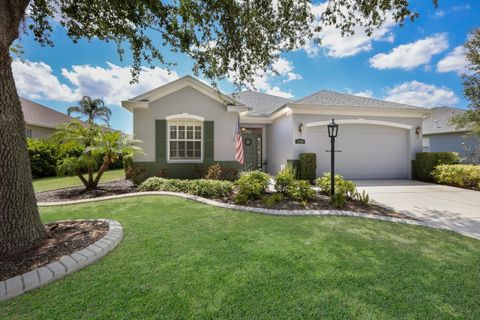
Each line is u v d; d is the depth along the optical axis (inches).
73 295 97.7
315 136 486.9
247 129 637.9
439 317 86.5
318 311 88.9
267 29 228.1
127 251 139.6
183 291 100.6
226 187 299.1
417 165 496.4
